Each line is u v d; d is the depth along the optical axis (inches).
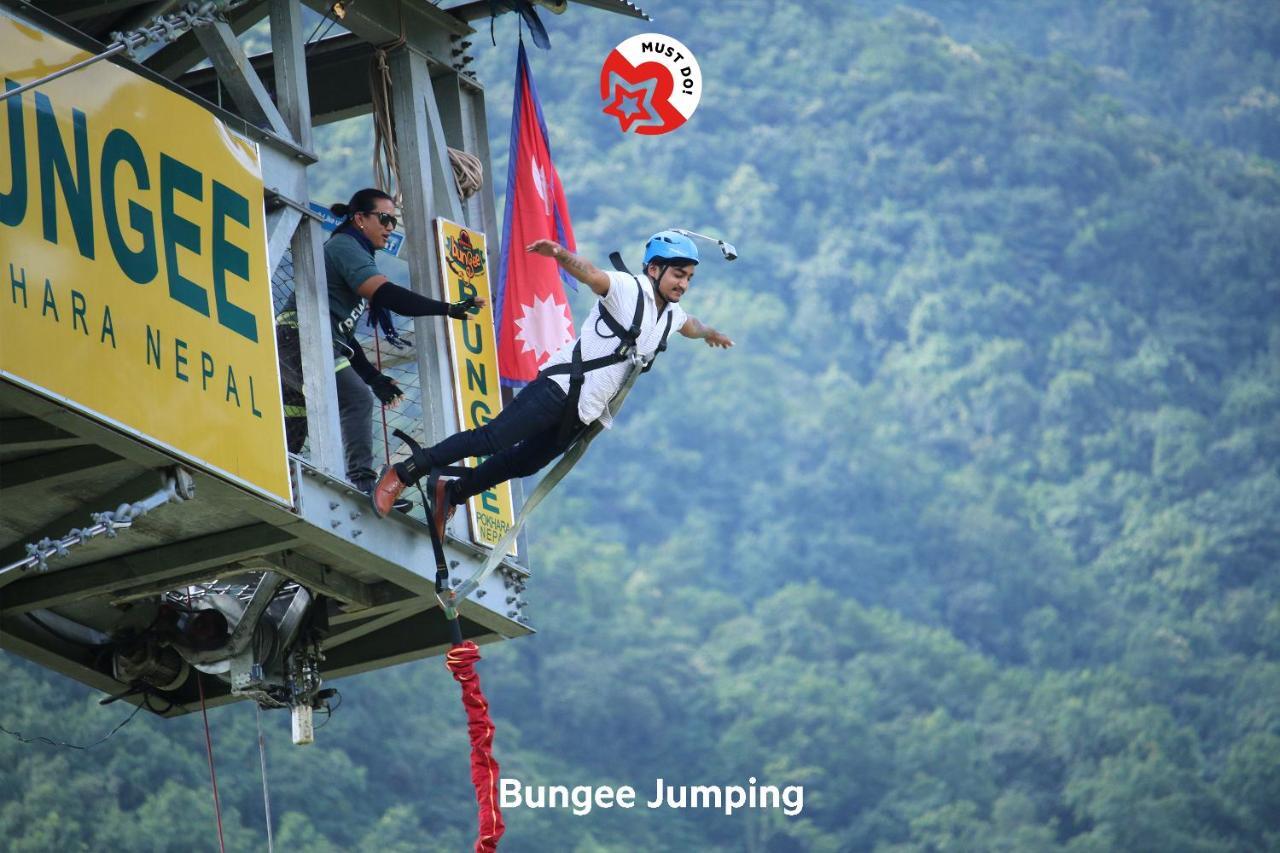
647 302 1173.1
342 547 1227.2
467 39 1481.3
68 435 1096.8
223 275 1168.8
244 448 1150.3
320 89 1482.5
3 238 1024.9
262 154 1237.1
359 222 1315.2
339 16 1374.3
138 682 1349.7
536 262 1453.0
